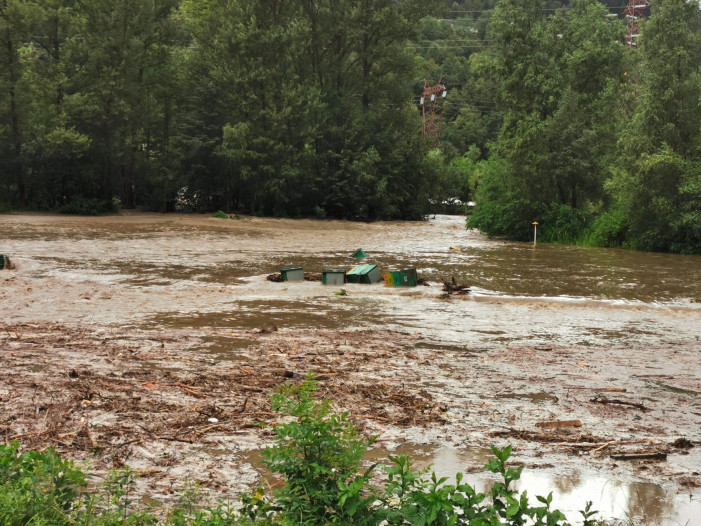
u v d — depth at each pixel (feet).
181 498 16.89
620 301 58.90
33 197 163.94
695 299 60.59
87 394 26.99
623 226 117.50
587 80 135.95
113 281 61.62
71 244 92.94
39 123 163.12
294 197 176.86
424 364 34.45
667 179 110.11
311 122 178.60
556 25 139.74
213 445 21.95
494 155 140.05
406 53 192.95
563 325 47.67
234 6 178.60
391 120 191.21
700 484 20.20
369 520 13.51
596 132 132.16
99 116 163.22
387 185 184.03
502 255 97.76
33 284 57.98
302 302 53.57
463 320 48.14
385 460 21.15
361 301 54.85
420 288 62.64
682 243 108.58
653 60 114.52
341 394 28.19
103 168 167.63
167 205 182.50
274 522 14.08
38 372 30.35
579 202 136.98
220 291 57.62
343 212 183.21
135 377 29.94
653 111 111.34
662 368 35.55
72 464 15.21
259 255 86.99
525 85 131.75
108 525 13.73
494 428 24.70
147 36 170.81
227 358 34.17
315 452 14.90
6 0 156.66
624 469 21.25
